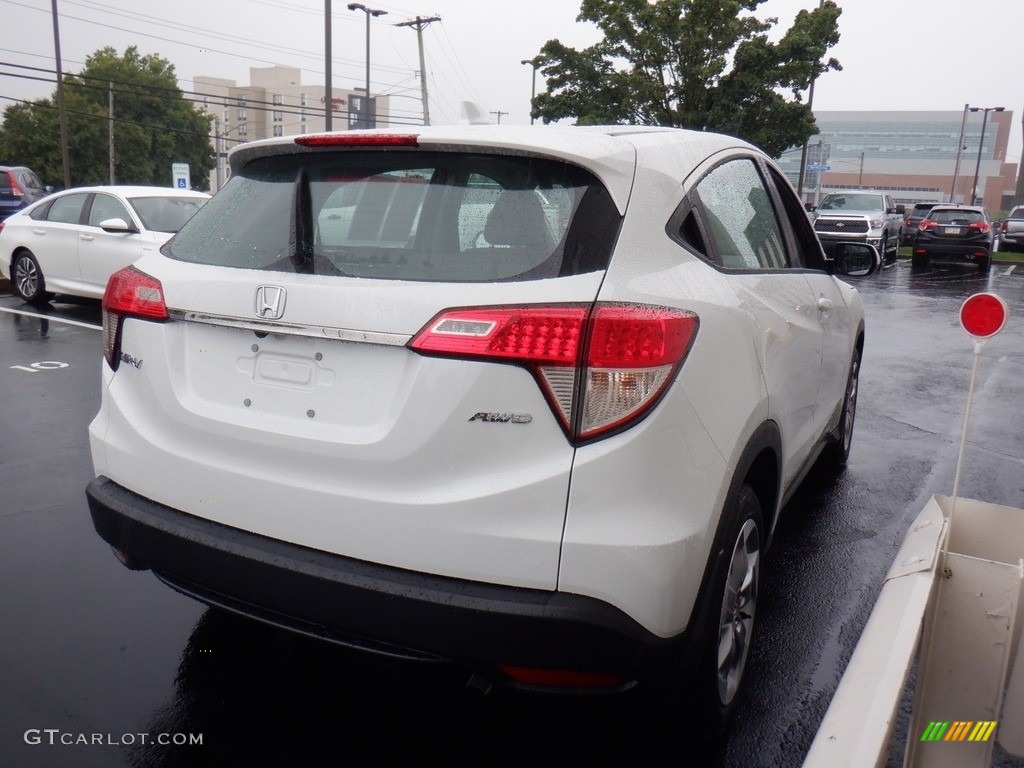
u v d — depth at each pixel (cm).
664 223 242
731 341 247
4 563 373
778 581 385
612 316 210
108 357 276
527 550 208
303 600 223
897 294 1634
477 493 209
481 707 281
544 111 2789
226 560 234
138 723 266
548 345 207
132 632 319
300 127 16700
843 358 441
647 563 210
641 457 210
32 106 6762
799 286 343
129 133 7125
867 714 161
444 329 212
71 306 1087
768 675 307
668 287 229
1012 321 1275
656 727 259
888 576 219
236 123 16612
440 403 212
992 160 17238
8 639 311
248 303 237
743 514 261
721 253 273
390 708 279
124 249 964
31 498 451
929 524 232
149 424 259
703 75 2572
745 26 2641
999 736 209
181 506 251
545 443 209
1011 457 586
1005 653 204
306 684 290
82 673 291
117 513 258
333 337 224
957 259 2275
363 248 235
